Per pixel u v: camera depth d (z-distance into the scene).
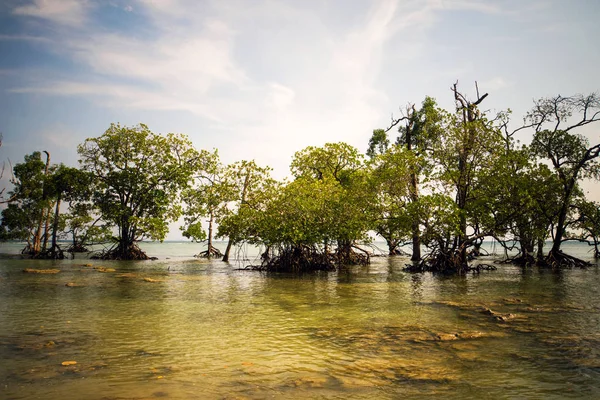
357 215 27.05
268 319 11.32
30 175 40.34
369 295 16.17
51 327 10.14
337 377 6.60
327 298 15.33
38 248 43.56
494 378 6.56
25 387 6.02
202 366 7.14
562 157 30.53
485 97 34.03
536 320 11.09
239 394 5.83
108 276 22.86
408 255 48.81
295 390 6.00
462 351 8.10
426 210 25.39
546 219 29.81
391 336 9.36
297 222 26.58
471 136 26.41
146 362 7.34
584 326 10.32
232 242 32.34
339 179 33.00
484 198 26.03
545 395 5.86
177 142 39.00
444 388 6.12
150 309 12.80
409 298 15.33
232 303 14.09
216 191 36.22
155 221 35.62
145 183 37.38
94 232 36.94
